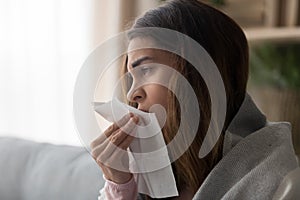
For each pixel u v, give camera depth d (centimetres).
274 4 193
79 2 210
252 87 199
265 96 198
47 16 207
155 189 81
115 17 212
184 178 84
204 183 80
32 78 208
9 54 205
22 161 138
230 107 82
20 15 204
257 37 189
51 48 208
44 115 211
